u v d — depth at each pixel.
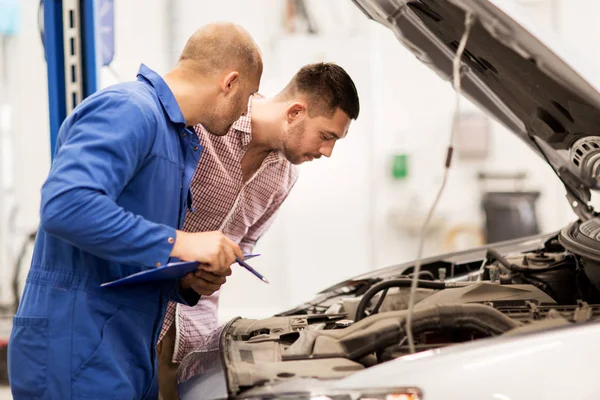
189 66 1.75
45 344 1.62
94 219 1.48
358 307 1.91
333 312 2.20
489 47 1.86
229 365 1.55
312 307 2.33
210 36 1.74
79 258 1.63
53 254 1.66
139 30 5.12
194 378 1.70
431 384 1.32
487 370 1.32
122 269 1.66
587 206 2.21
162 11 5.14
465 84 2.24
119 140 1.54
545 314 1.67
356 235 5.39
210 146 2.22
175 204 1.74
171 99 1.71
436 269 2.54
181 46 5.25
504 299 1.87
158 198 1.68
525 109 2.08
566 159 2.11
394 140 5.37
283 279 5.42
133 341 1.68
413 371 1.34
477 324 1.55
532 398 1.30
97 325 1.62
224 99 1.75
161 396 2.39
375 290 1.92
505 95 2.10
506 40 1.62
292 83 2.17
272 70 5.25
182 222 1.80
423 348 1.57
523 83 1.92
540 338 1.37
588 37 5.18
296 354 1.58
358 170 5.34
